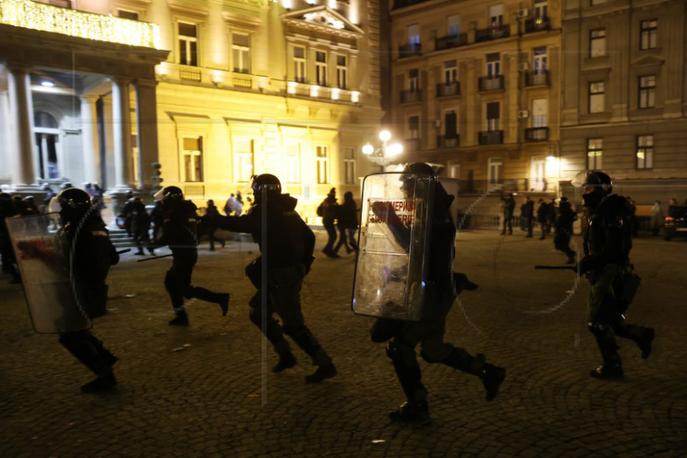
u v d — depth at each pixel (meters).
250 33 26.72
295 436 3.82
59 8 18.56
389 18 40.78
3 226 10.86
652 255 15.95
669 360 5.44
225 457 3.53
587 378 4.93
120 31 19.95
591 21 31.39
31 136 18.38
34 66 18.25
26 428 4.03
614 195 4.98
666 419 3.99
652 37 29.86
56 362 5.70
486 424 3.96
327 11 29.36
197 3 24.62
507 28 35.09
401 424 3.99
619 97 30.88
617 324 4.95
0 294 9.86
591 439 3.69
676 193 29.09
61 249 4.54
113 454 3.60
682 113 29.03
